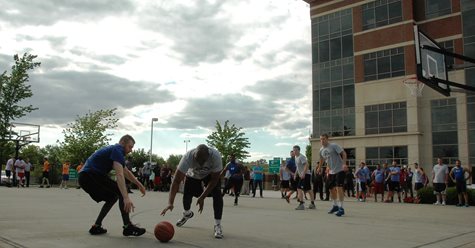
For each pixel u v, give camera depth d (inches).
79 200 569.9
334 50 1553.9
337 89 1534.2
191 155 272.2
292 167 638.5
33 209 434.3
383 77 1425.9
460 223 382.9
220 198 278.8
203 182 313.9
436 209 570.3
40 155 2662.4
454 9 1321.4
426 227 348.2
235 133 1940.2
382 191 788.6
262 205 604.1
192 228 314.3
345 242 265.4
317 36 1605.6
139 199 647.1
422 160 1338.6
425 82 453.4
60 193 737.0
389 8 1430.9
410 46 1373.0
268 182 1497.3
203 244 246.8
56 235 267.6
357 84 1481.3
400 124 1378.0
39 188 987.9
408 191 908.0
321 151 460.1
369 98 1449.3
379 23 1450.5
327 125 1547.7
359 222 378.3
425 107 1352.1
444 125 1315.2
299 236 287.9
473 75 1232.2
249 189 1028.5
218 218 274.8
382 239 279.3
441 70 472.7
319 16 1605.6
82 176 262.8
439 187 708.0
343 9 1540.4
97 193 266.5
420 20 1386.6
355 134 1471.5
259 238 275.9
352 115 1487.5
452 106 1304.1
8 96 1114.1
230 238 272.2
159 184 1064.8
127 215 266.7
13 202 519.2
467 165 1259.8
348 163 1473.9
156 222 347.6
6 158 1210.6
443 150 1309.1
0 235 264.2
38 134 1273.4
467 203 663.1
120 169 257.3
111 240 251.3
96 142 1612.9
